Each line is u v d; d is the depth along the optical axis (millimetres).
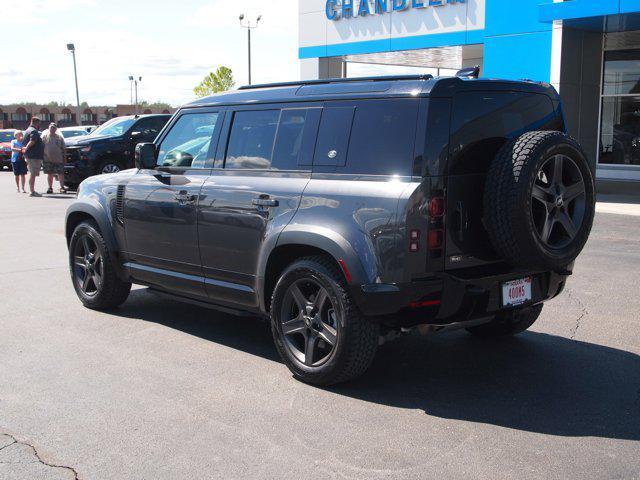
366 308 4297
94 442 3822
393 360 5234
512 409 4273
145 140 18703
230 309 5422
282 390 4602
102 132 18875
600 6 14758
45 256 9539
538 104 4859
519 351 5418
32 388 4637
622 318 6273
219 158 5461
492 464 3537
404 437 3871
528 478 3385
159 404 4355
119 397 4469
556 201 4348
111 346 5559
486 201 4281
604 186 17906
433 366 5090
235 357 5297
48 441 3838
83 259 6777
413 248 4160
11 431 3971
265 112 5199
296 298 4730
